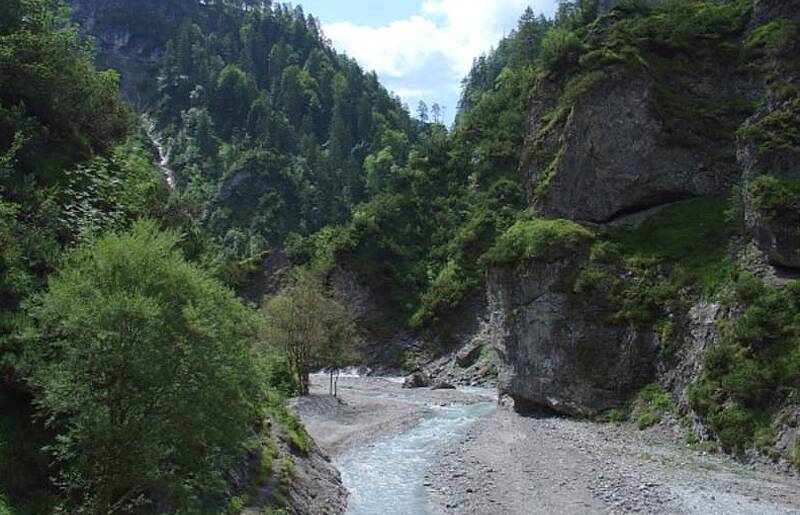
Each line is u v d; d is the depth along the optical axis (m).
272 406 34.44
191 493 18.23
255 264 126.19
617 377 49.88
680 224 55.34
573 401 52.03
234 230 156.88
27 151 27.75
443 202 119.50
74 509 16.66
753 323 39.34
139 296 15.29
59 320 15.98
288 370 62.84
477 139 128.25
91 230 21.27
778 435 34.69
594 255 54.81
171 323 15.95
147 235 17.52
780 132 47.47
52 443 18.23
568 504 29.14
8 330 18.42
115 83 43.12
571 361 52.94
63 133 31.83
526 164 75.31
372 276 108.25
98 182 27.94
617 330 51.03
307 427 49.06
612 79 62.69
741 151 50.03
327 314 65.94
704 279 47.81
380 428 49.78
